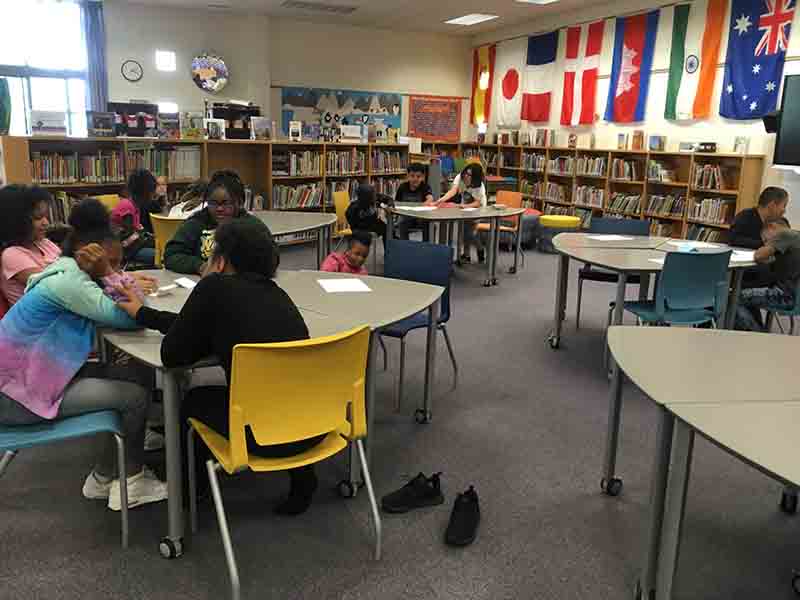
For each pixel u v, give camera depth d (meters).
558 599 1.90
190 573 1.96
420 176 6.86
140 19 8.91
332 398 1.89
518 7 8.56
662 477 1.78
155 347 2.01
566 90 9.01
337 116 10.37
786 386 1.76
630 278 4.55
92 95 8.74
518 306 5.33
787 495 2.38
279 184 7.62
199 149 6.76
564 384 3.62
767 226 4.25
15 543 2.07
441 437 2.94
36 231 2.50
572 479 2.59
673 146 7.60
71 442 2.75
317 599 1.87
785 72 6.27
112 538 2.12
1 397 1.93
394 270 3.54
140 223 4.77
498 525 2.27
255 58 9.49
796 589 1.97
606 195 8.29
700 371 1.87
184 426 2.15
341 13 9.21
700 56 7.11
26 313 1.95
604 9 8.30
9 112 5.50
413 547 2.13
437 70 10.99
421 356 4.02
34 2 8.34
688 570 2.06
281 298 1.95
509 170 10.16
